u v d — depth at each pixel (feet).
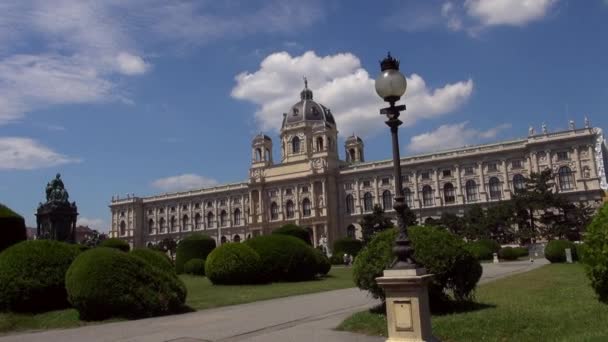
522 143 328.49
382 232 55.98
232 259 106.32
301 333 46.52
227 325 53.06
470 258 53.67
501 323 44.57
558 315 47.55
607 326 41.73
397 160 35.50
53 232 139.74
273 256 109.81
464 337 42.11
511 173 329.72
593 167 298.97
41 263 65.98
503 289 74.64
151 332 50.49
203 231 462.19
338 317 55.93
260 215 417.08
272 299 80.84
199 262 139.33
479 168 340.59
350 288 95.14
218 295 86.79
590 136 301.02
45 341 48.39
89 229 491.31
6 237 80.84
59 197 143.74
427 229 54.75
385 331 44.98
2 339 50.96
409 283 31.04
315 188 394.52
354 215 384.47
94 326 57.21
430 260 51.47
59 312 65.00
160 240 485.56
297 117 431.43
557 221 255.29
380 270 51.57
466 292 54.60
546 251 155.12
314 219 388.78
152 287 63.77
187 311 68.03
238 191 448.24
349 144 449.06
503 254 198.29
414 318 30.91
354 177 388.98
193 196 471.62
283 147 434.71
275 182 414.82
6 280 63.67
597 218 46.91
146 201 499.51
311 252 115.55
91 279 60.44
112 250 64.49
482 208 324.80
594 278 45.98
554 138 310.24
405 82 35.99
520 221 262.47
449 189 351.67
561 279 86.58
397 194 34.81
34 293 64.13
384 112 36.40
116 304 60.54
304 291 91.20
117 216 510.17
